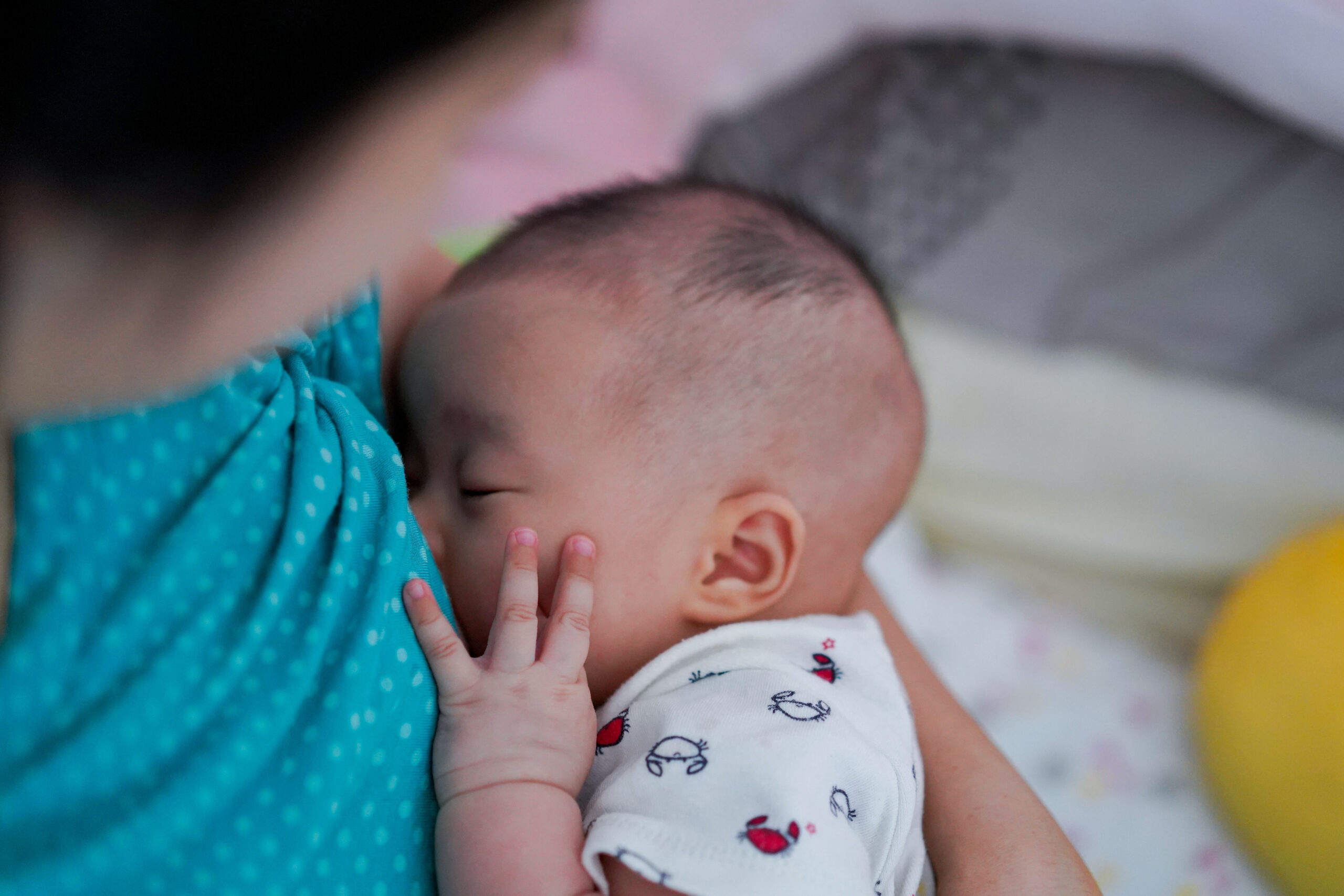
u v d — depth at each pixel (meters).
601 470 0.79
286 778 0.53
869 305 0.92
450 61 0.33
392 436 0.86
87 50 0.28
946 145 1.85
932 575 1.82
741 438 0.82
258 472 0.55
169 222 0.31
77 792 0.45
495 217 1.78
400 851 0.63
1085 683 1.66
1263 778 1.36
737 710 0.72
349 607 0.58
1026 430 1.84
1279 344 1.71
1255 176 1.69
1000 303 1.84
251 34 0.29
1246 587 1.50
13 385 0.35
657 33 1.89
